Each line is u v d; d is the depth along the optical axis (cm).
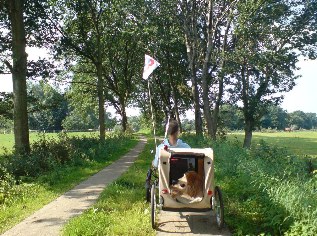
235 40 3662
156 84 5888
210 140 2628
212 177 783
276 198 789
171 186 802
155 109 6556
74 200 1117
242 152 1697
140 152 2722
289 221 711
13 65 2184
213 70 4122
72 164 1842
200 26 3922
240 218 841
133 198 1079
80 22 3547
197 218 881
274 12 3259
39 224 870
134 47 4856
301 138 7456
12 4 2173
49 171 1642
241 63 3503
